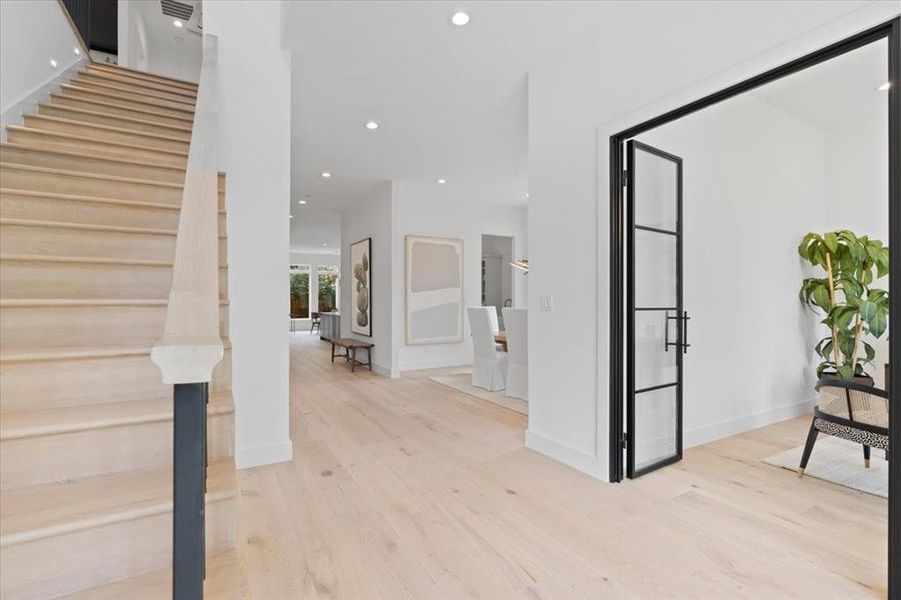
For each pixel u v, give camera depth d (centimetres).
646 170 286
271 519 223
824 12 172
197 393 80
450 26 272
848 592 168
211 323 80
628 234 269
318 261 1753
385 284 662
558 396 305
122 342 197
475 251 784
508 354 523
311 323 1686
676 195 305
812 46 175
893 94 154
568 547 199
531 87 326
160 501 133
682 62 223
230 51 295
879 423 244
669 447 302
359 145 487
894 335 154
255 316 299
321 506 237
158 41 720
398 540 204
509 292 915
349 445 338
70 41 396
